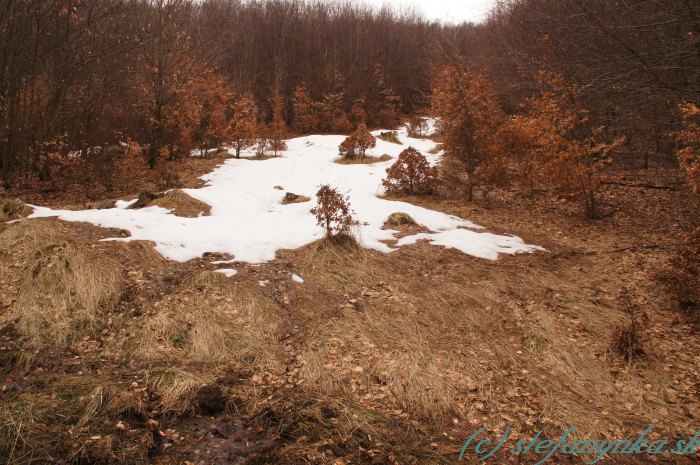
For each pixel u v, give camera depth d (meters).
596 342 5.07
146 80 14.41
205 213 8.38
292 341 4.93
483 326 5.32
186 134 15.31
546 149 10.19
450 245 7.50
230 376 4.35
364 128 16.55
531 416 3.99
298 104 29.31
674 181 12.02
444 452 3.51
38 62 11.52
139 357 4.56
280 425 3.70
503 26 19.44
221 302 5.32
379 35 37.94
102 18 12.38
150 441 3.46
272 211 9.12
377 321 5.23
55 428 3.51
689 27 8.23
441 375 4.43
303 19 37.72
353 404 4.00
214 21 28.83
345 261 6.62
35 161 11.46
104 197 10.59
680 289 5.68
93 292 5.27
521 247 7.96
